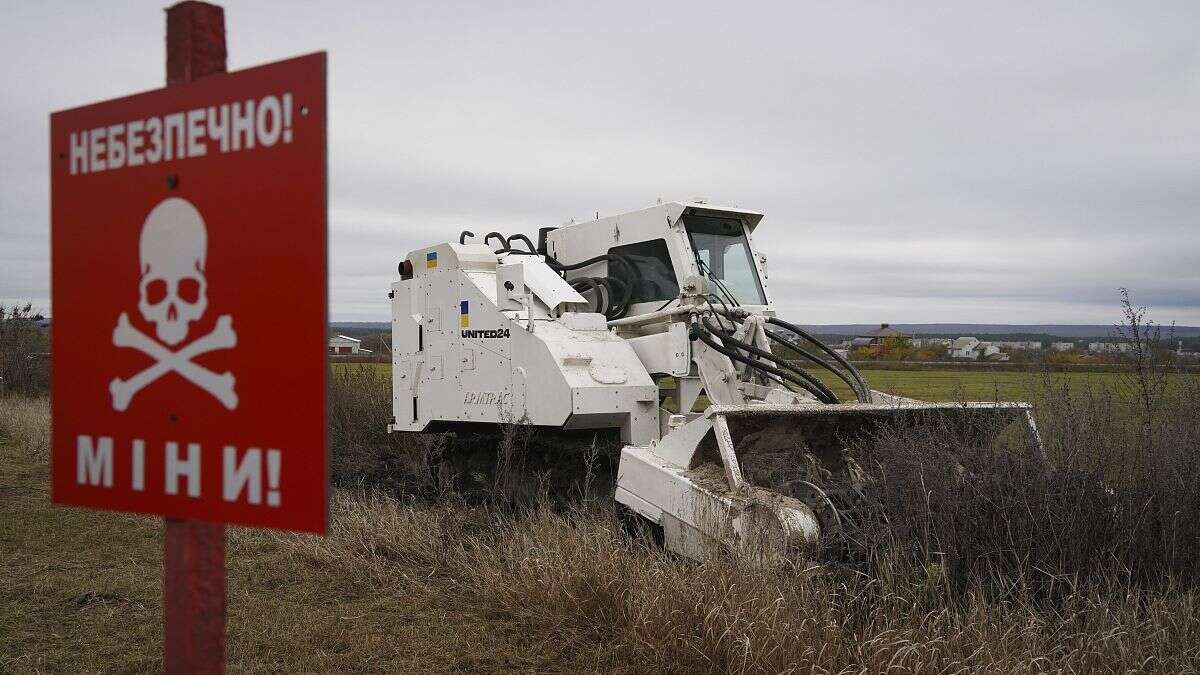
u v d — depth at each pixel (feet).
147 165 7.13
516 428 27.78
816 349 30.99
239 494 6.68
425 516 25.75
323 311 6.32
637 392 26.86
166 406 7.04
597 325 28.68
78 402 7.48
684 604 16.62
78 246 7.47
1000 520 17.74
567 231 33.32
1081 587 16.55
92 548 25.41
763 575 16.63
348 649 17.76
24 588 21.31
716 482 20.45
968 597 16.49
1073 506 17.93
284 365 6.50
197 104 6.89
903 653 14.16
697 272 28.91
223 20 7.26
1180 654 14.87
